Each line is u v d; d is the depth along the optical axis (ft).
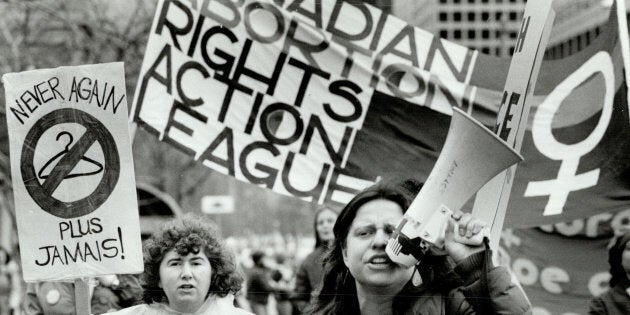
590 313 24.61
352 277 18.12
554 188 22.26
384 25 23.45
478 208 17.25
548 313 27.30
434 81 23.35
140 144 71.46
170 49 22.97
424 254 16.65
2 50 56.70
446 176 16.28
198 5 22.93
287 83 23.07
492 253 17.20
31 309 26.21
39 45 57.21
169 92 22.91
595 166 21.94
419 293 17.42
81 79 18.98
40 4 56.18
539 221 22.17
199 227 17.67
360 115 23.07
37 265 18.89
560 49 47.67
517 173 22.48
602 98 22.00
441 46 23.52
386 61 23.27
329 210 30.83
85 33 56.03
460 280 17.16
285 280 50.52
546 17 16.90
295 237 163.43
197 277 17.49
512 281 16.70
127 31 57.57
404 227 16.43
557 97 22.52
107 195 18.89
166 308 17.97
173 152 72.74
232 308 18.13
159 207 52.65
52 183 18.93
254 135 22.91
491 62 23.52
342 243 18.11
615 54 21.70
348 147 23.00
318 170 22.91
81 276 18.83
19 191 18.99
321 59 23.09
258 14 23.00
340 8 23.32
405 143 23.08
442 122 23.22
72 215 18.89
